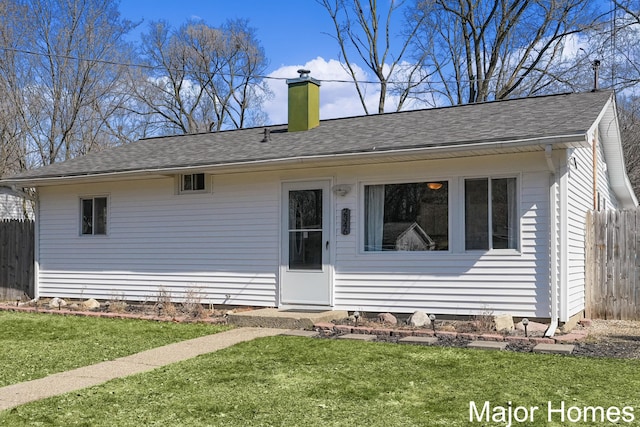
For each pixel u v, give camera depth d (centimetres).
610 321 1100
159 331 1005
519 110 1143
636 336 927
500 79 2533
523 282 978
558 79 2395
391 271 1079
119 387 637
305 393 606
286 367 719
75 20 2530
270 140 1305
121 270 1354
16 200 2792
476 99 2555
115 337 950
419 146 982
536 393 598
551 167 942
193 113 3522
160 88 3403
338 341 884
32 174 1425
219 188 1249
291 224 1173
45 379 677
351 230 1115
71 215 1428
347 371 695
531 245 973
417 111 1326
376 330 952
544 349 806
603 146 1434
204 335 960
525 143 905
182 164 1205
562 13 2355
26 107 2516
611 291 1122
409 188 1075
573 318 1016
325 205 1140
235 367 723
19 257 1545
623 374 672
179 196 1290
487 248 1009
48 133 2566
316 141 1199
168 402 579
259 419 527
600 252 1134
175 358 786
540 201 968
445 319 1033
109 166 1343
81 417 534
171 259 1295
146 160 1337
